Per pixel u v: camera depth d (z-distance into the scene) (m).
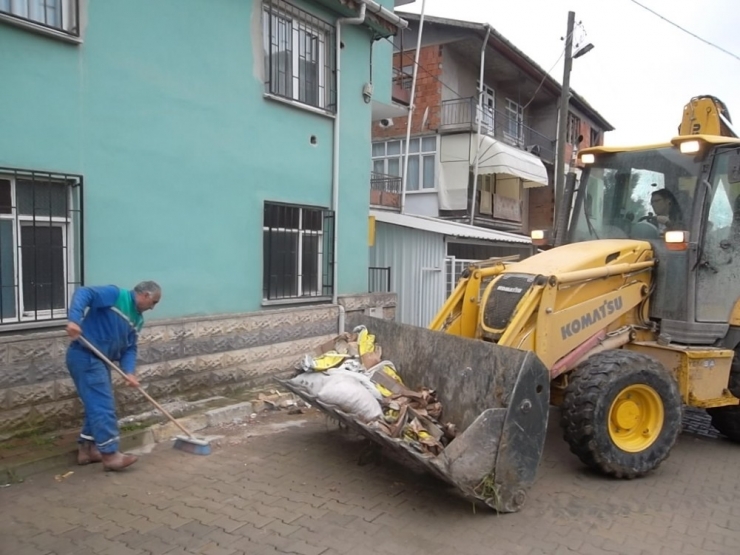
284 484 4.56
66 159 5.32
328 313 8.23
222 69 6.73
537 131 22.88
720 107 6.58
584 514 4.16
